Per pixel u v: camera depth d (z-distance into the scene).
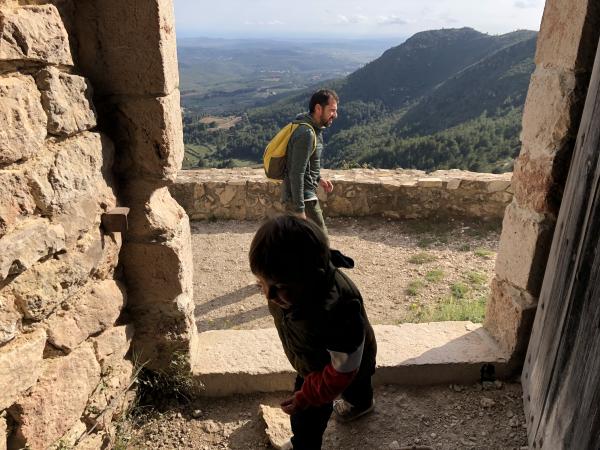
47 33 1.59
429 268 5.04
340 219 6.43
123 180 2.13
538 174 2.28
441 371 2.59
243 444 2.28
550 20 2.17
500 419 2.39
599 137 1.70
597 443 1.37
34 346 1.61
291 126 3.46
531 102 2.34
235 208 6.44
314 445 1.89
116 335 2.17
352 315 1.44
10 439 1.60
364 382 2.19
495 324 2.74
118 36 1.89
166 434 2.34
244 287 4.75
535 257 2.33
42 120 1.58
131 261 2.24
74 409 1.87
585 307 1.60
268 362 2.58
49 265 1.67
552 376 1.91
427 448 2.18
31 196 1.55
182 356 2.44
